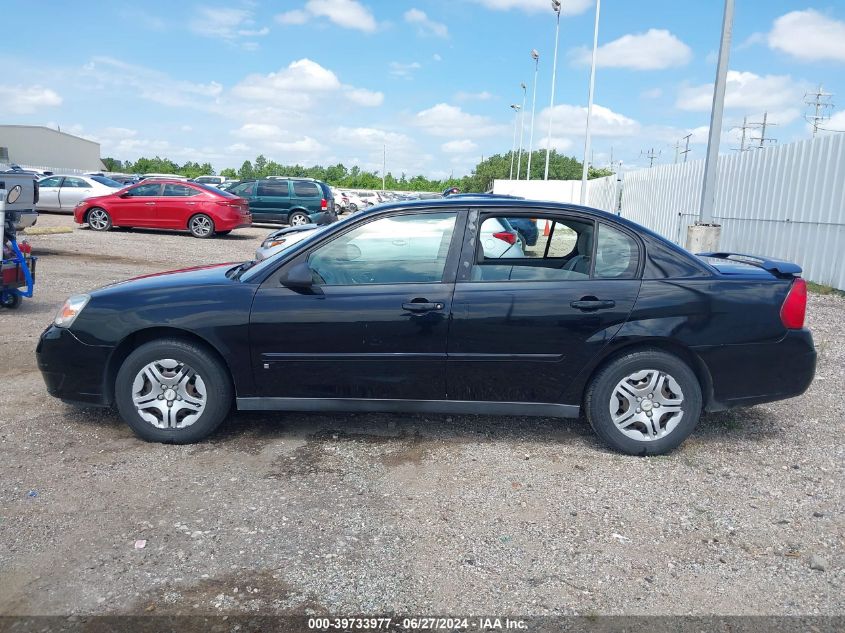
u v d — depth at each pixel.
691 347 4.29
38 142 69.31
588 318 4.29
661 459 4.44
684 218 19.59
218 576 3.05
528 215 4.55
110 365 4.50
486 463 4.33
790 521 3.66
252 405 4.49
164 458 4.30
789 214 13.91
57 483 3.91
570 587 3.03
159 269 12.54
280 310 4.35
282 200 23.17
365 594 2.95
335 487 3.95
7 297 8.29
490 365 4.34
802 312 4.40
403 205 4.55
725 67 10.90
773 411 5.46
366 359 4.36
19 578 3.00
